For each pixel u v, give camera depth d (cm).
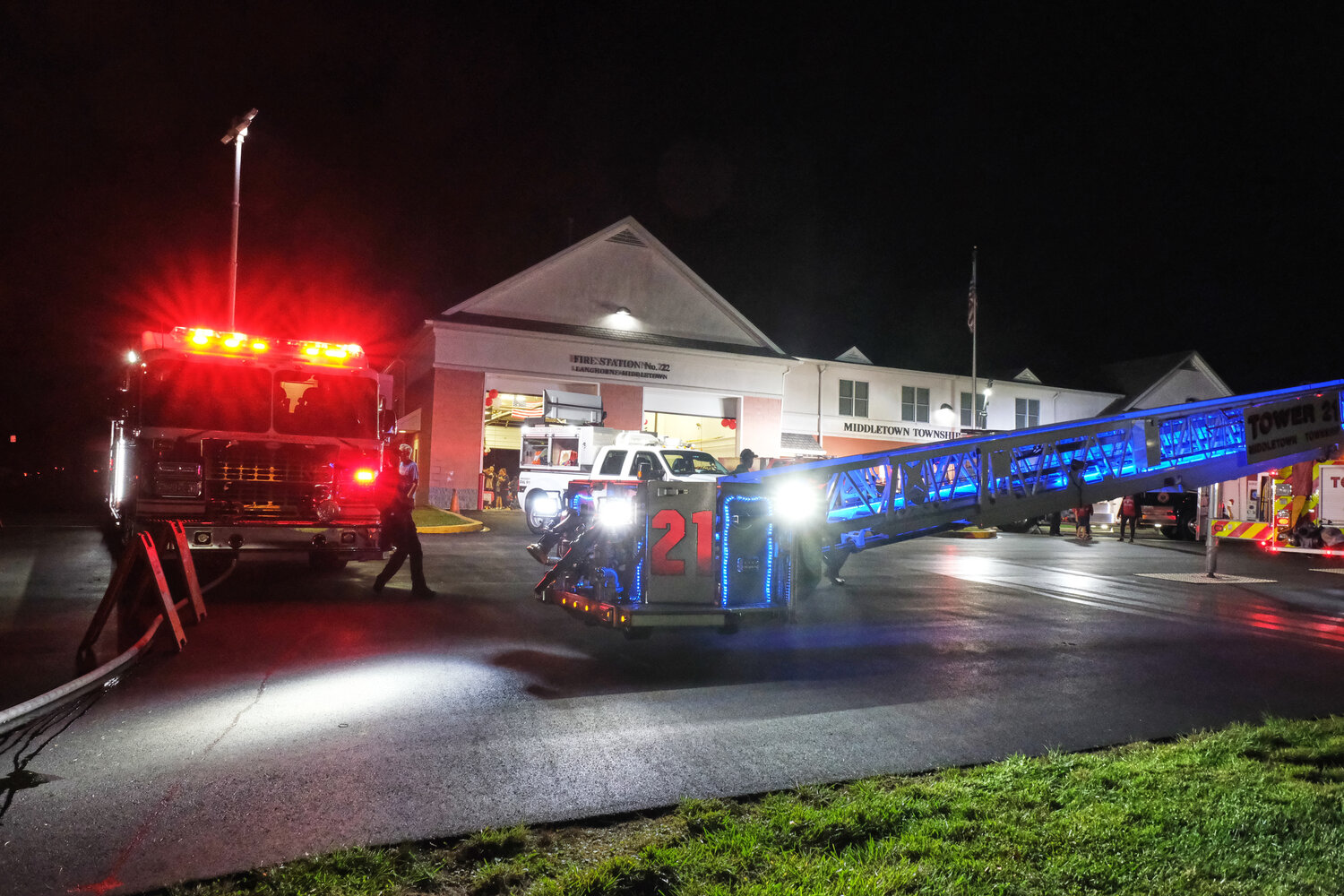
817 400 3872
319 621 873
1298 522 2142
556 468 2062
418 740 511
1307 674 757
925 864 349
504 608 976
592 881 333
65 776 443
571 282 3145
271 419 1048
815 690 651
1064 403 4525
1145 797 429
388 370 1142
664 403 3378
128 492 1055
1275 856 360
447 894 332
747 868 348
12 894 323
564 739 520
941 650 811
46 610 916
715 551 743
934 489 931
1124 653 825
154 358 1013
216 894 325
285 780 443
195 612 850
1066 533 2962
